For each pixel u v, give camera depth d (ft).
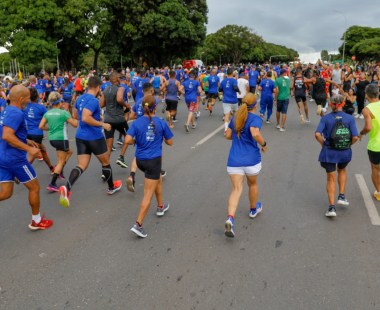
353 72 62.08
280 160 27.78
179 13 138.62
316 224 16.90
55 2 134.00
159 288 12.30
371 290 12.05
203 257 14.19
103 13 135.44
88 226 17.15
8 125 14.75
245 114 15.48
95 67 153.07
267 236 15.80
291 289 12.12
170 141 16.60
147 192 15.96
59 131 21.76
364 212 18.17
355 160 27.78
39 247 15.25
